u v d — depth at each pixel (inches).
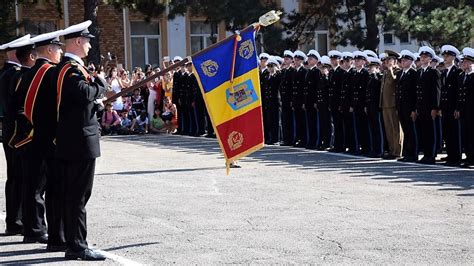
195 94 963.3
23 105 370.6
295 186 522.6
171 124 1016.9
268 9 1256.2
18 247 369.4
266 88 853.2
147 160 699.4
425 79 642.8
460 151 630.5
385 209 432.8
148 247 357.1
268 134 864.3
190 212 437.7
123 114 1015.0
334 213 424.2
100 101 344.8
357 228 384.5
